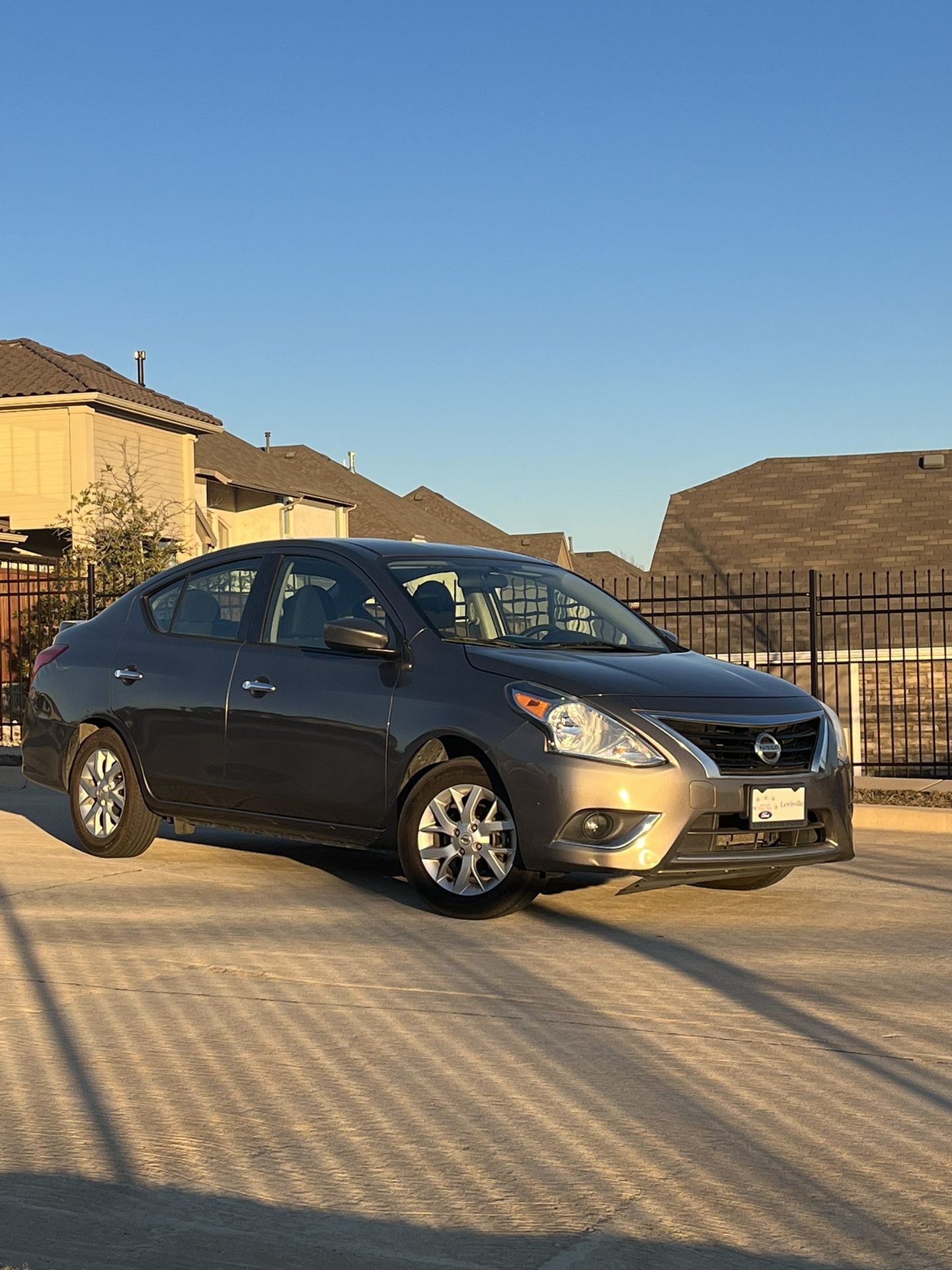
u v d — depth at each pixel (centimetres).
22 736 964
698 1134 427
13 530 2852
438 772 733
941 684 2156
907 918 738
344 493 5391
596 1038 523
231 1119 440
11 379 2884
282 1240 354
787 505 2733
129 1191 384
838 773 746
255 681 812
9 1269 338
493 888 716
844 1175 395
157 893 795
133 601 914
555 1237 355
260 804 811
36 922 717
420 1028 536
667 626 2356
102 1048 512
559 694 707
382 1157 409
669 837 686
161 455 3119
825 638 2217
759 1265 340
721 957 647
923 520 2591
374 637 759
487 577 826
